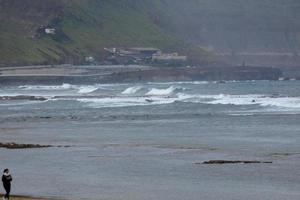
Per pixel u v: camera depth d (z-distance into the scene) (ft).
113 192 498.28
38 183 532.73
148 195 488.02
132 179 545.85
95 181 538.06
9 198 472.03
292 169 575.79
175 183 528.22
